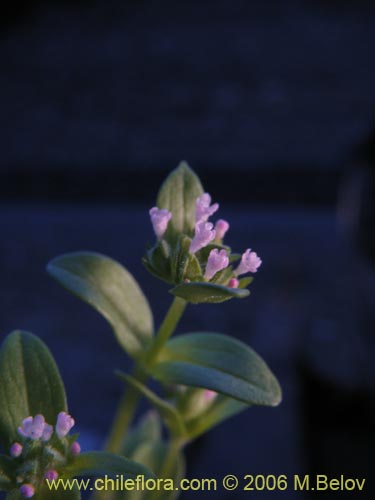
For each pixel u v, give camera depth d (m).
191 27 0.74
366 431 0.23
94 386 0.23
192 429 0.15
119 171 0.48
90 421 0.21
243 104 0.58
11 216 0.38
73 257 0.14
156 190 0.46
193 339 0.14
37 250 0.34
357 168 0.38
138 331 0.14
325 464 0.22
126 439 0.16
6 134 0.53
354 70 0.64
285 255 0.34
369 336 0.27
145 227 0.38
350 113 0.56
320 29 0.74
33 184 0.46
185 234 0.13
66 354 0.25
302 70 0.64
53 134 0.53
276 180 0.46
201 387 0.13
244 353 0.13
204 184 0.46
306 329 0.27
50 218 0.38
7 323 0.28
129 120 0.55
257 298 0.29
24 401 0.12
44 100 0.59
